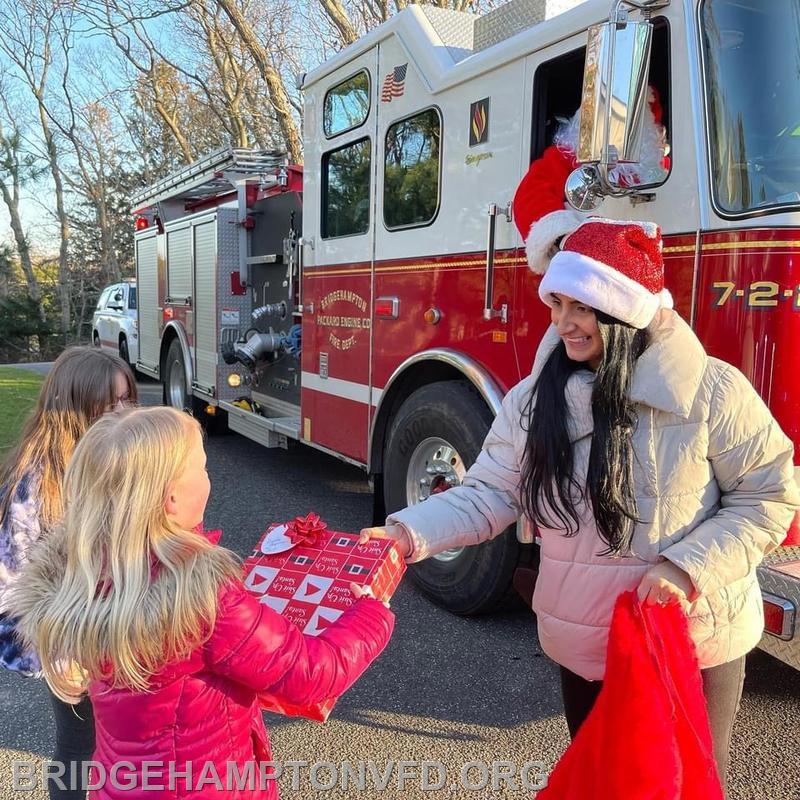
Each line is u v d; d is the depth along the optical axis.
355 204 4.75
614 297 1.56
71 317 32.50
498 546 3.57
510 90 3.47
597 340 1.65
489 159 3.60
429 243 4.04
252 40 13.02
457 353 3.81
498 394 3.55
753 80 2.56
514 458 1.93
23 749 2.83
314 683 1.48
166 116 20.06
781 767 2.64
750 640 1.74
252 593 1.80
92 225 34.53
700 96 2.64
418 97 4.09
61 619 1.40
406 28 4.18
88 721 2.05
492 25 3.84
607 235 1.59
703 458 1.65
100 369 2.04
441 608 3.97
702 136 2.63
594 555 1.71
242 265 6.96
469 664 3.41
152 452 1.40
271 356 6.21
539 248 2.25
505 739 2.86
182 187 8.21
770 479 1.64
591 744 1.54
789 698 3.08
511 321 3.49
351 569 1.78
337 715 3.02
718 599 1.69
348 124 4.77
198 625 1.37
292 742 2.85
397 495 4.25
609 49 2.42
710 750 1.53
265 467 7.06
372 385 4.60
